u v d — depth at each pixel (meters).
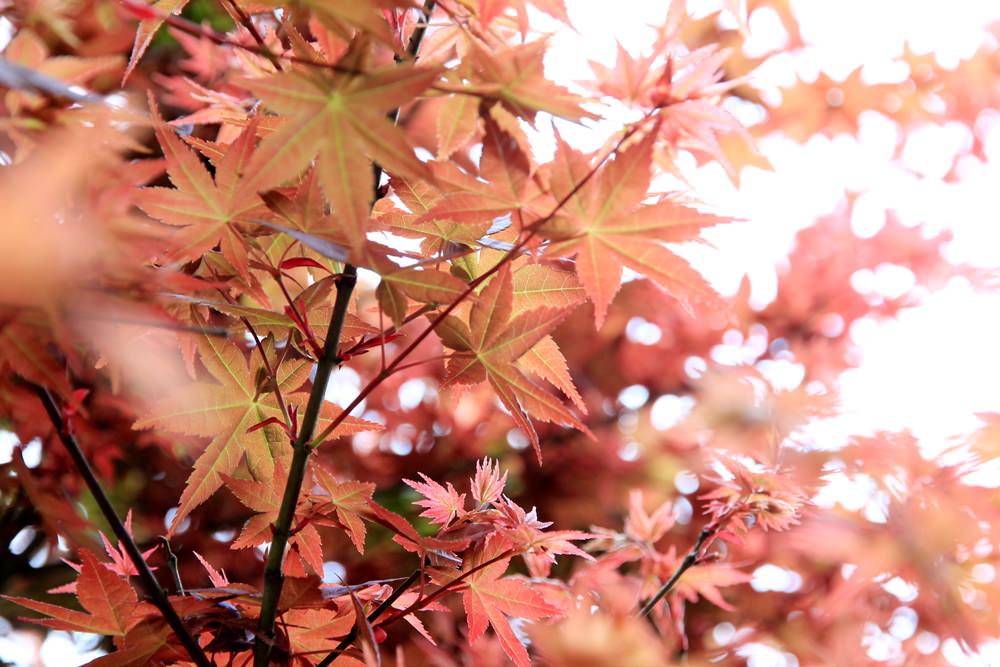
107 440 1.18
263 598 0.85
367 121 0.81
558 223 0.84
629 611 1.04
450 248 0.89
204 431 0.88
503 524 0.90
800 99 1.78
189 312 0.88
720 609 1.49
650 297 2.04
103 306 0.78
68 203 0.79
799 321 1.97
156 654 0.86
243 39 0.91
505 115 0.83
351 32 0.83
